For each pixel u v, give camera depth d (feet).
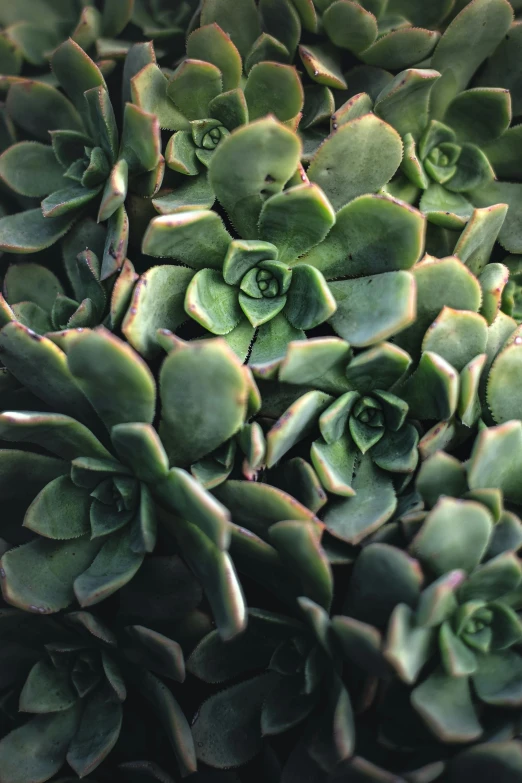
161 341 1.22
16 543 1.36
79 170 1.45
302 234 1.33
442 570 1.22
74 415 1.33
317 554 1.17
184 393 1.23
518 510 1.33
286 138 1.25
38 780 1.26
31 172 1.50
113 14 1.53
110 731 1.26
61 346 1.28
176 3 1.57
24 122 1.53
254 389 1.25
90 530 1.31
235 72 1.41
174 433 1.27
